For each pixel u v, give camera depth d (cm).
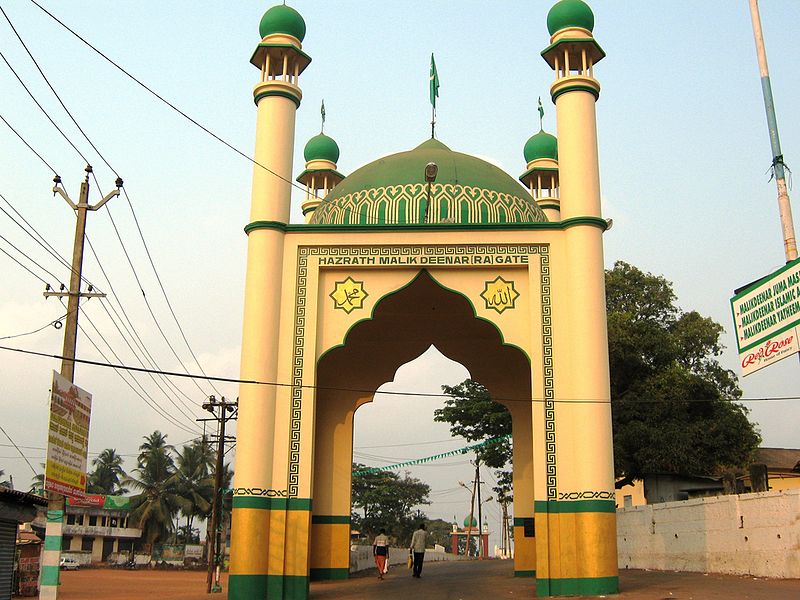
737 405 2131
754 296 658
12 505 1441
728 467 2053
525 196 1445
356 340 1584
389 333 1591
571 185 1241
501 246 1243
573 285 1204
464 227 1248
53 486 989
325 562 1466
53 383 991
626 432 1975
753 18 788
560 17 1322
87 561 3981
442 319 1570
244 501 1156
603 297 1203
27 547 1802
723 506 1354
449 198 1352
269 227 1246
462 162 1425
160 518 4100
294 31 1345
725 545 1341
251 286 1229
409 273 1253
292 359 1217
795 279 607
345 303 1250
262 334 1209
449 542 5728
